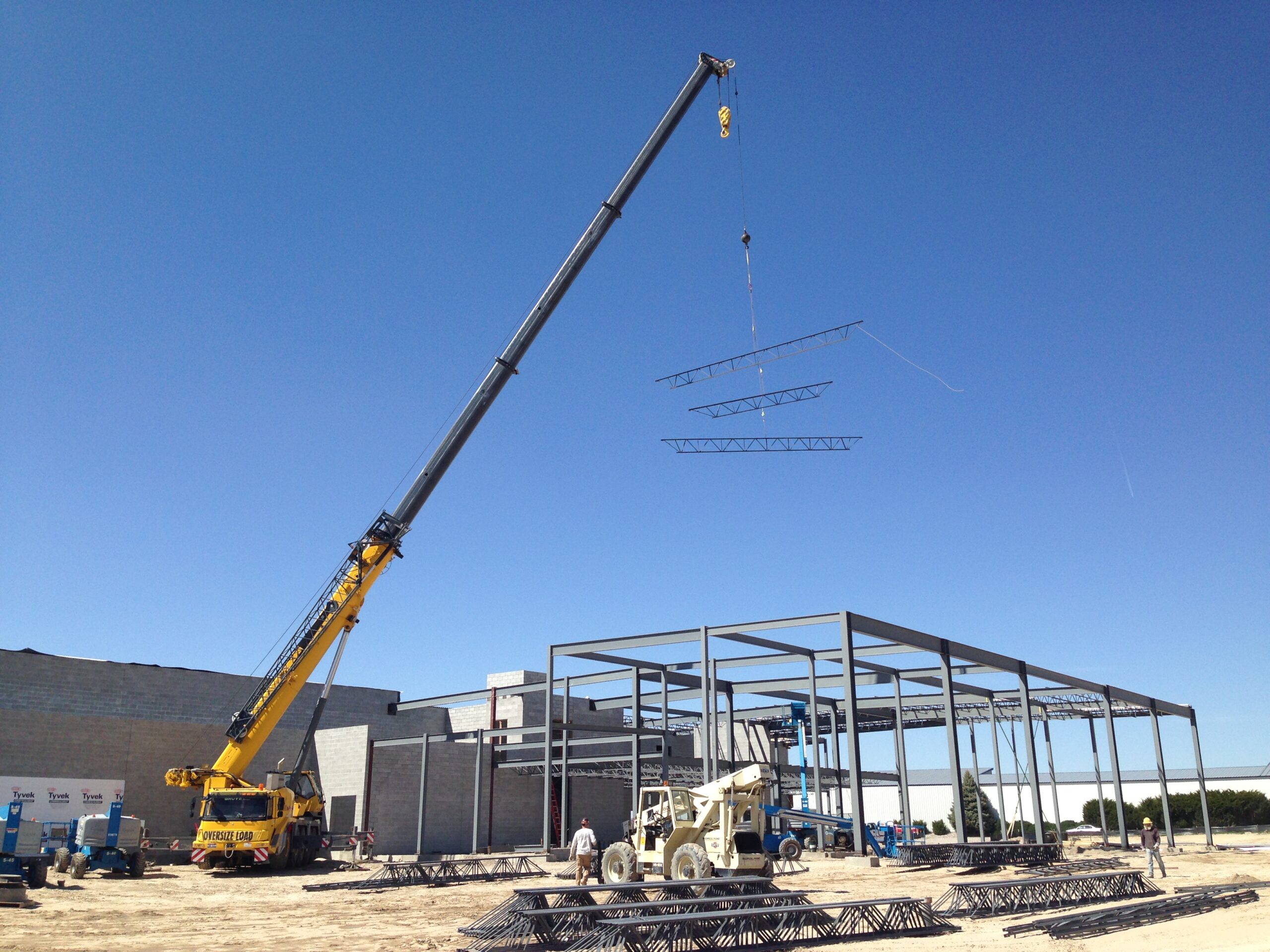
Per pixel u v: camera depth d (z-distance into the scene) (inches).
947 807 3895.2
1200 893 932.0
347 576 1477.6
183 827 1882.4
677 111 1545.3
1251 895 927.7
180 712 2052.2
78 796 1740.9
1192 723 2524.6
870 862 1389.0
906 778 2124.8
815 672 1962.4
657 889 822.5
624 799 2440.9
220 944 689.0
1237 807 3353.8
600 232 1519.4
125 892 1075.9
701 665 1720.0
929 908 789.2
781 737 2420.0
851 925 731.4
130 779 1838.1
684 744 2511.1
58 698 1894.7
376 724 2397.9
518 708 2416.3
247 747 1428.4
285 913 893.2
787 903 805.9
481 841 2101.4
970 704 2380.7
